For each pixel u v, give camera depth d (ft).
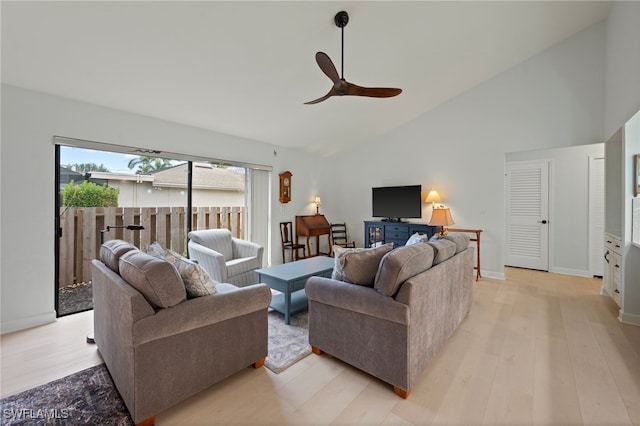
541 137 13.28
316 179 19.38
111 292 5.79
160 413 5.33
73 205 10.03
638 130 9.20
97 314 7.16
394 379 5.82
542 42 12.44
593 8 10.86
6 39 6.89
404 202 17.20
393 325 5.80
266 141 15.85
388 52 10.74
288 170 17.39
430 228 15.98
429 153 16.69
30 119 8.67
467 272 9.55
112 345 5.83
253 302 6.38
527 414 5.27
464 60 12.46
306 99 12.25
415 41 10.48
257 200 15.76
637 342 7.97
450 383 6.19
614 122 10.46
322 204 19.85
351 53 10.25
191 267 5.86
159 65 8.64
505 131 14.21
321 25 8.61
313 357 7.23
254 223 15.61
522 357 7.22
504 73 14.16
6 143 8.29
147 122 11.21
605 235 11.76
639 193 9.17
